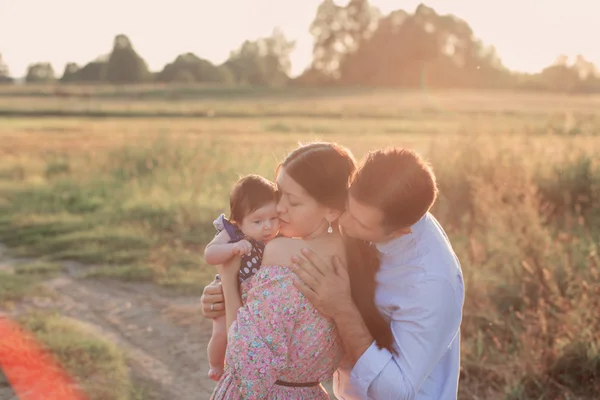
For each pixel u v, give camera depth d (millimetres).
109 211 11250
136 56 146750
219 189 11828
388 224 2039
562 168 9086
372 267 2229
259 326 2088
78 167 15984
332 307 2082
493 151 9531
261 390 2078
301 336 2125
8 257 9023
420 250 2154
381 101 79750
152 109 61000
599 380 4484
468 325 5480
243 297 2279
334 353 2230
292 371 2178
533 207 7531
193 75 148375
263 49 164625
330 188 2117
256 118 51000
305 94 99750
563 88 116625
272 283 2104
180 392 4824
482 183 8258
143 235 9578
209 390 4871
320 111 57844
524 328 5219
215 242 2312
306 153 2156
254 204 2303
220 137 27906
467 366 4875
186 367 5293
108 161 15586
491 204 7902
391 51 134875
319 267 2092
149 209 10969
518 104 69000
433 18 138500
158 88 109062
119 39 147875
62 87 108875
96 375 4941
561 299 5223
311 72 140875
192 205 10758
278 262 2137
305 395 2236
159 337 5961
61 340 5465
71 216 11156
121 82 144250
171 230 9930
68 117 52531
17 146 24672
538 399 4426
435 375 2314
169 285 7492
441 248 2184
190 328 6172
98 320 6453
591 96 92812
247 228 2324
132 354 5543
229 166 13391
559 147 10258
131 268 8078
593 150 9625
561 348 4750
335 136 29594
